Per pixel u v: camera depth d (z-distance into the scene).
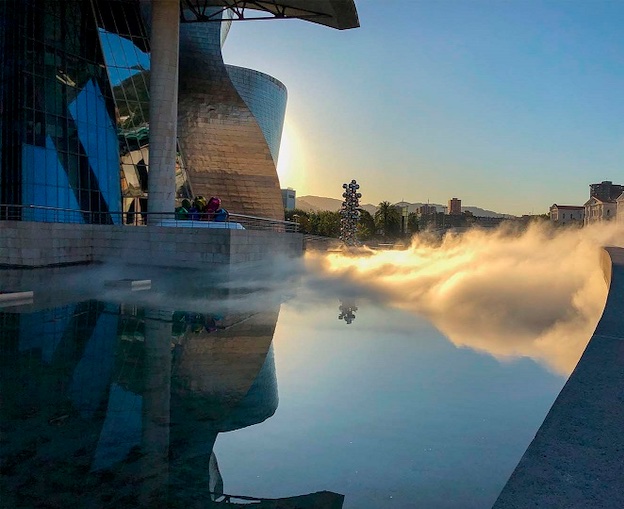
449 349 6.48
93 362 5.79
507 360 5.90
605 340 3.56
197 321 8.38
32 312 9.09
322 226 92.38
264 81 53.31
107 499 2.76
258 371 5.47
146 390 4.78
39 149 22.67
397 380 5.11
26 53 22.69
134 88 27.06
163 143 21.58
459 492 2.86
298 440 3.62
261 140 40.59
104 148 25.55
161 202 21.61
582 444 2.12
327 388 4.86
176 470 3.13
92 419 4.02
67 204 23.42
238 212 39.38
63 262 18.00
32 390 4.74
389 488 2.90
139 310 9.41
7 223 16.94
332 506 2.69
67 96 24.30
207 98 40.16
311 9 26.14
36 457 3.30
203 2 27.80
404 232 96.56
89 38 25.77
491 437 3.67
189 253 17.89
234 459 3.29
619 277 6.43
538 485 1.83
